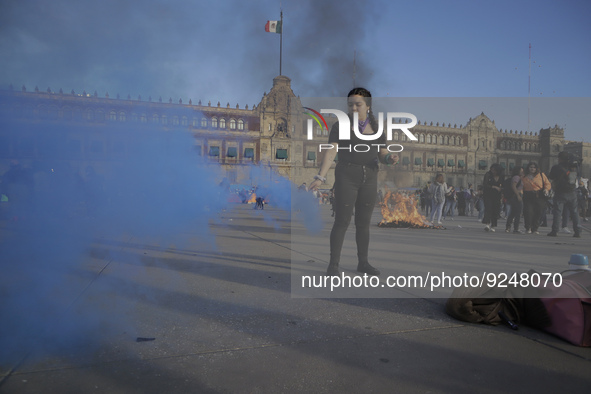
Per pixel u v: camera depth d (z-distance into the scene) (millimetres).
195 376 1481
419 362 1646
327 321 2166
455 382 1470
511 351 1787
